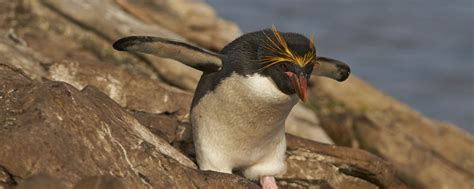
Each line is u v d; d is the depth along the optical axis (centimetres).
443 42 4262
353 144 1952
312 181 1336
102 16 1875
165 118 1327
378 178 1384
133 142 971
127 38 1044
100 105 1004
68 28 1842
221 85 1082
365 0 5075
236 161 1138
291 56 1054
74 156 903
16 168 880
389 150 1917
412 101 3409
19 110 947
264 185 1173
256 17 4509
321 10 4772
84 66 1403
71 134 922
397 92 3512
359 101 2052
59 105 943
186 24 2233
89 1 1914
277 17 4569
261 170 1170
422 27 4541
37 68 1440
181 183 965
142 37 1052
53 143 898
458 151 2012
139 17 2094
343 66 1184
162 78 1809
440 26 4569
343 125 1975
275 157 1170
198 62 1091
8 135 891
